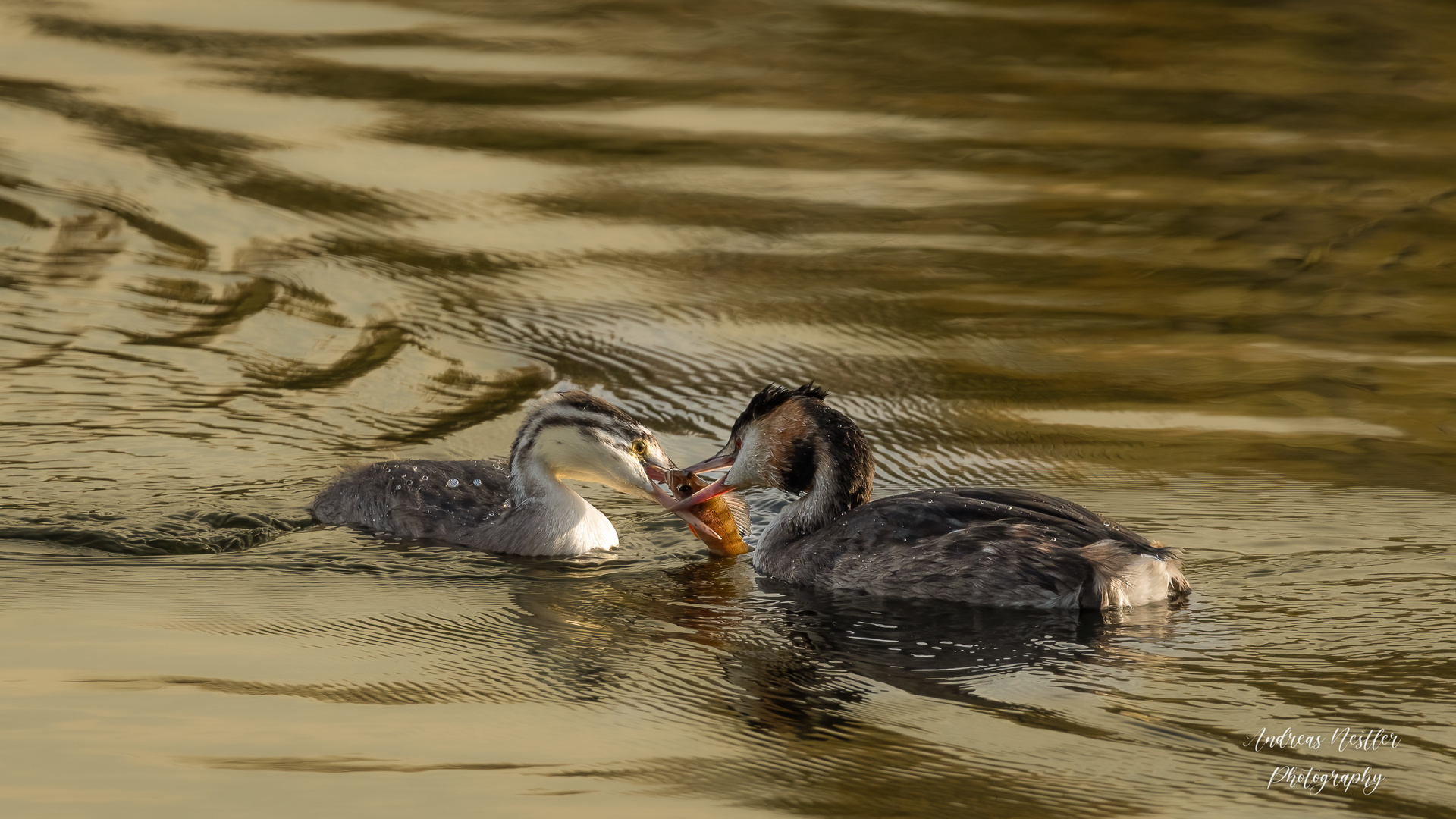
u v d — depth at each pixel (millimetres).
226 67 26625
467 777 7289
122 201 20297
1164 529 11633
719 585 10750
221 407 14297
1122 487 12875
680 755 7652
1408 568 10664
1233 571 10617
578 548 11516
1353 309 18078
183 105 24406
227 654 8945
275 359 15641
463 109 24906
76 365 15148
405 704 8266
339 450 13430
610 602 10289
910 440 14109
